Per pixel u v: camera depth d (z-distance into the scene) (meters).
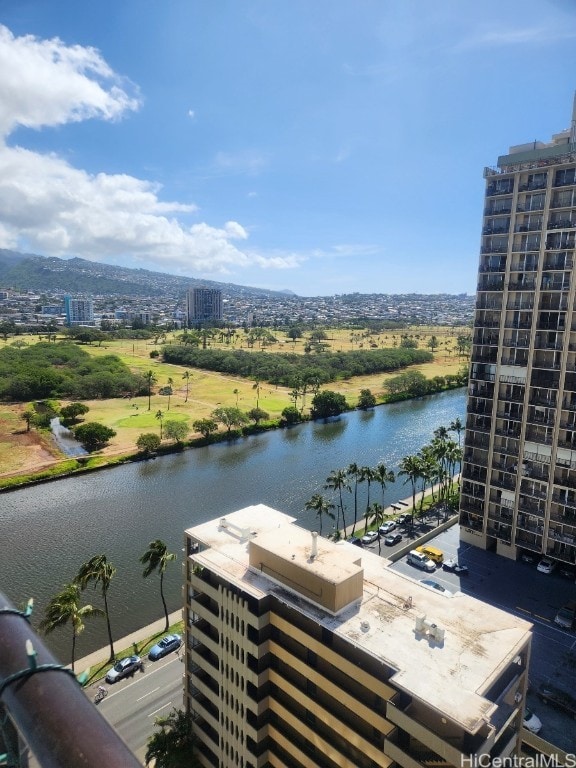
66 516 116.75
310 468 148.50
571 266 81.06
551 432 85.50
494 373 91.12
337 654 40.72
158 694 65.06
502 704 36.31
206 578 52.28
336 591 41.69
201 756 53.84
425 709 34.88
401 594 45.22
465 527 97.88
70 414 185.00
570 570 87.75
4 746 7.48
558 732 57.28
